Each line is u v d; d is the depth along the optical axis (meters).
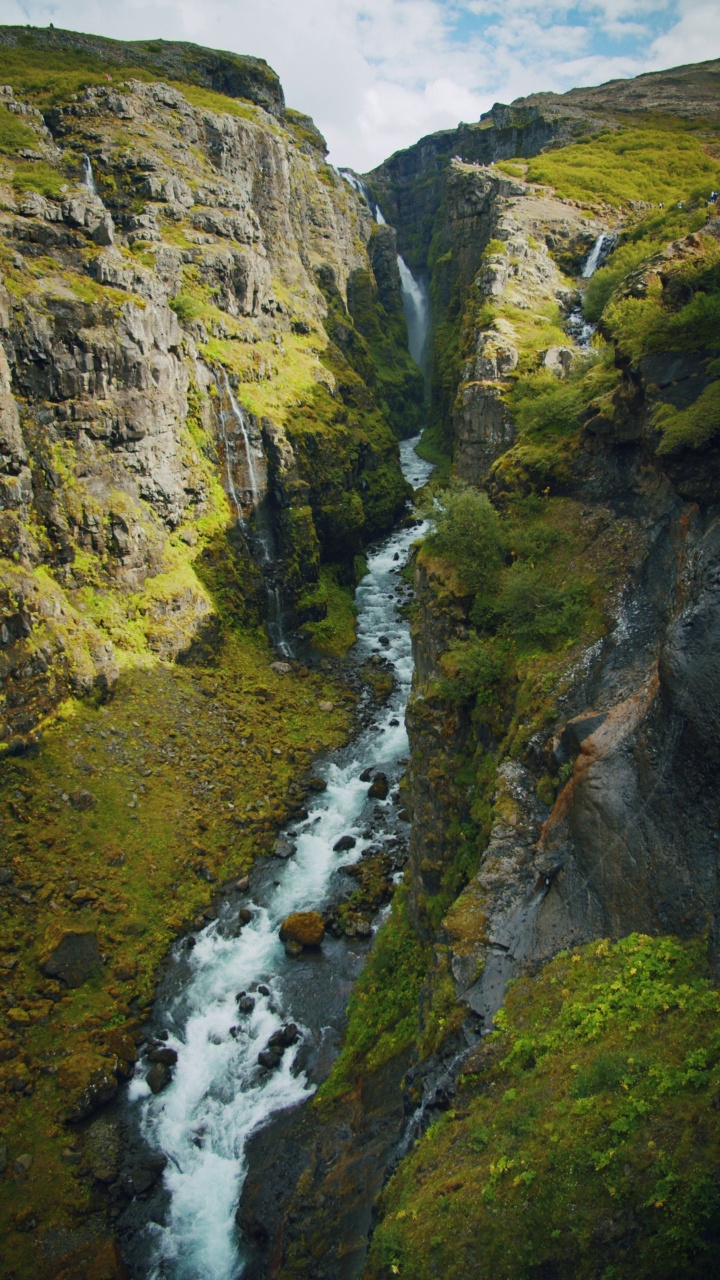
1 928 27.20
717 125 92.44
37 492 35.62
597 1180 11.47
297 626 50.69
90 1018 25.73
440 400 87.88
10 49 71.31
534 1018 15.14
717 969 13.26
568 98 119.75
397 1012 23.77
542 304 58.06
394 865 32.38
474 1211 12.41
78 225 42.12
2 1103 22.94
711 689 14.45
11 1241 20.16
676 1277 10.07
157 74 76.31
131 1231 20.70
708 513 18.80
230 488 48.66
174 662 40.84
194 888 31.42
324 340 72.19
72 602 37.06
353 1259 16.59
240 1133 22.92
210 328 51.44
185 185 56.62
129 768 34.53
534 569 26.20
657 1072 12.21
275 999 27.14
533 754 20.78
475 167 85.12
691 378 21.64
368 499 65.38
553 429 30.50
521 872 18.50
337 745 41.25
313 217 88.88
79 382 37.16
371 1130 19.91
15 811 30.58
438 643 27.41
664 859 15.05
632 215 67.44
